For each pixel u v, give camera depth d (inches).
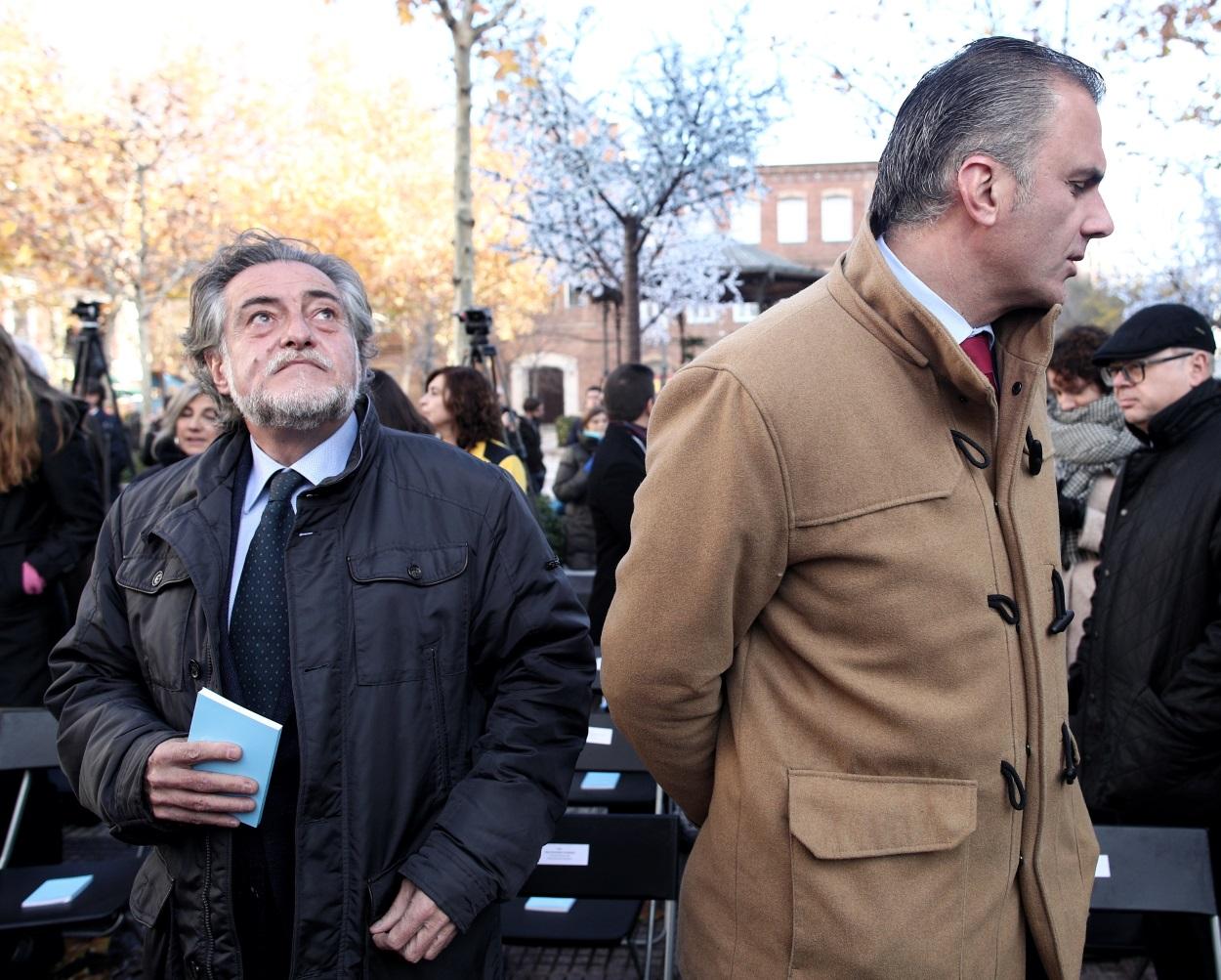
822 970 53.6
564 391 1261.1
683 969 61.3
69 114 642.8
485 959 67.0
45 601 127.3
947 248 55.6
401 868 62.3
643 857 92.1
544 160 370.3
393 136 896.3
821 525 53.9
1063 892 58.7
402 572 64.1
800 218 1248.2
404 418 131.1
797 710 56.5
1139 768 90.4
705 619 55.1
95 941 126.3
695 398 56.4
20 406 119.6
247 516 67.4
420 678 64.0
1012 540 56.2
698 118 348.5
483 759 65.9
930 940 52.9
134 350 1120.8
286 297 65.8
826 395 53.8
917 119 55.9
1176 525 91.1
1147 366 93.7
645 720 58.4
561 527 315.3
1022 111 52.3
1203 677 85.6
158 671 64.6
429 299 912.3
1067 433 123.9
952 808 53.6
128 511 70.1
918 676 53.9
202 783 58.6
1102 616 97.3
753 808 56.6
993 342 58.5
